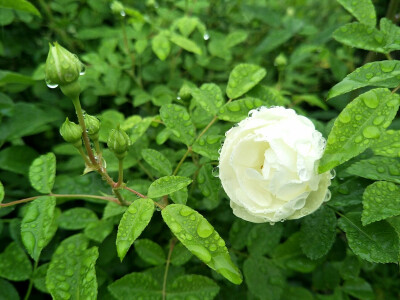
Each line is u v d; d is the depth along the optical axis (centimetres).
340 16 40
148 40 31
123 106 32
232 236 21
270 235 21
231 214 24
